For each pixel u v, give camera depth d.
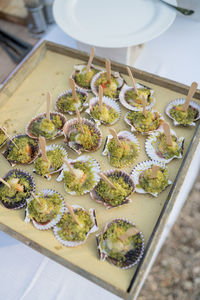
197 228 1.00
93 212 0.56
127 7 0.71
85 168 0.60
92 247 0.54
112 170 0.60
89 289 0.60
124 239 0.52
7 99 0.70
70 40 0.82
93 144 0.63
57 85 0.72
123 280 0.50
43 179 0.61
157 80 0.68
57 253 0.53
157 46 0.79
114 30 0.68
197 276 0.93
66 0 0.71
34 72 0.74
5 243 0.63
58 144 0.64
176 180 0.57
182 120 0.64
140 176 0.59
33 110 0.69
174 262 0.95
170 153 0.61
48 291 0.59
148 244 0.52
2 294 0.59
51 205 0.57
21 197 0.59
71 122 0.65
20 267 0.61
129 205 0.57
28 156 0.62
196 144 0.57
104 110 0.66
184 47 0.78
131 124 0.64
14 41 0.85
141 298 0.91
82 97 0.69
